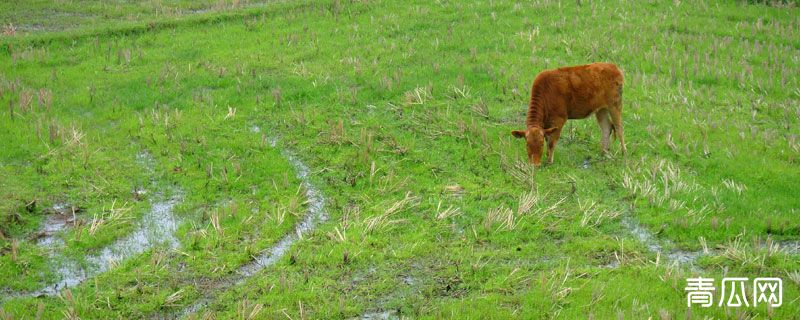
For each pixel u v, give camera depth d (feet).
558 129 45.50
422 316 32.37
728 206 41.29
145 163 46.60
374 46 66.03
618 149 48.24
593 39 66.28
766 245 37.73
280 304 33.35
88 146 47.80
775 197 42.45
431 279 35.37
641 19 72.38
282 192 43.32
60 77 59.77
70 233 38.81
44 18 75.87
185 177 44.80
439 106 53.98
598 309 32.60
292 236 39.34
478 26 70.44
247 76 59.93
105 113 53.21
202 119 52.44
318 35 69.26
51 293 34.35
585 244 38.01
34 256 36.81
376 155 47.39
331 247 37.76
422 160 46.88
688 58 62.90
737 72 60.03
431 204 41.88
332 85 57.57
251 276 35.88
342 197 42.91
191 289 34.65
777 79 59.77
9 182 43.09
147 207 41.70
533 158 44.21
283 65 62.44
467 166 46.21
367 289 34.58
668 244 38.27
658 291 33.76
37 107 53.47
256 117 53.06
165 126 50.96
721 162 46.32
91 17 76.38
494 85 57.00
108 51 65.21
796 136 49.62
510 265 36.45
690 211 40.47
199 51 65.72
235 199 42.57
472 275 35.58
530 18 72.43
